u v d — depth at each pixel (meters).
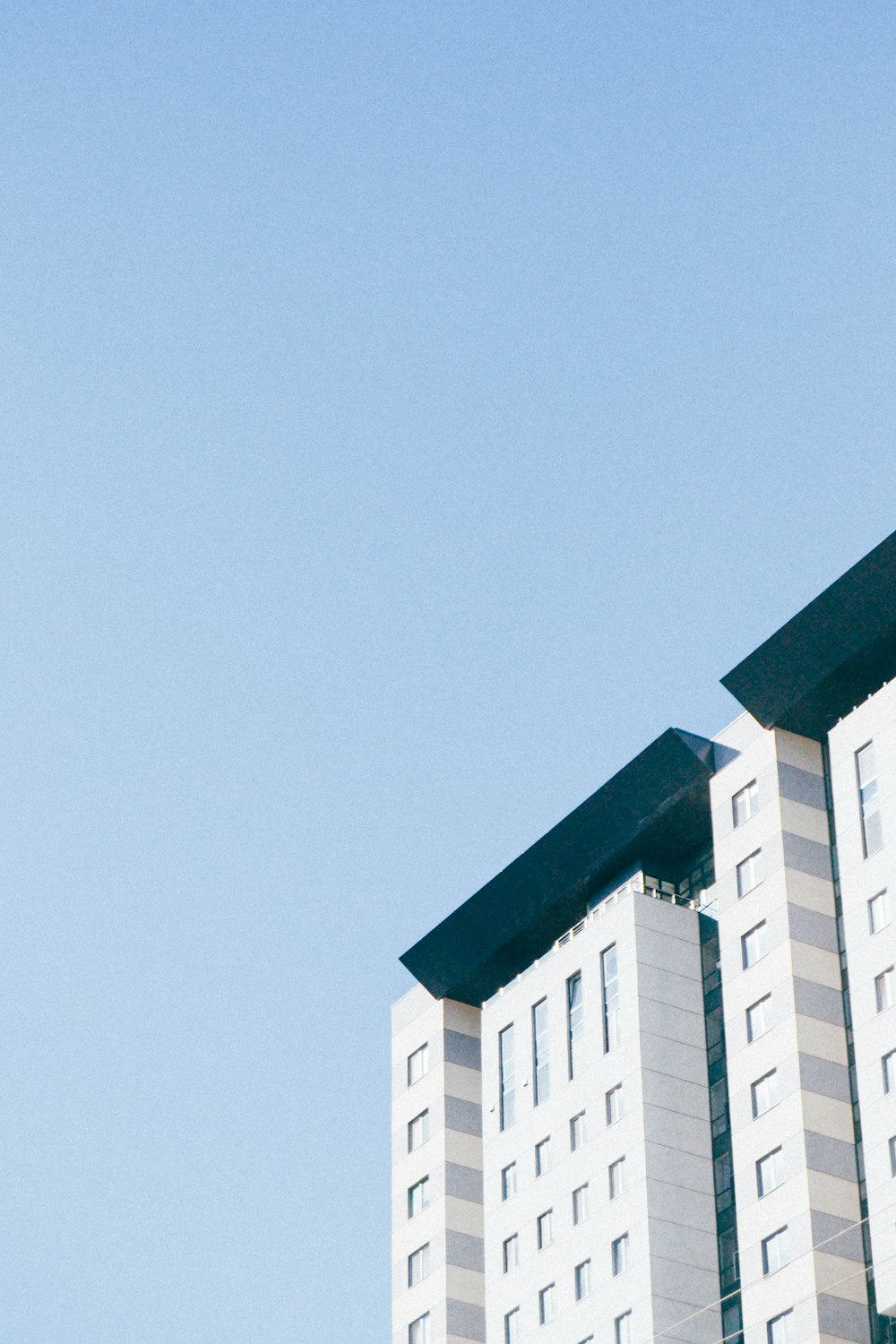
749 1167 93.75
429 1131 113.44
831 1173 91.12
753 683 100.12
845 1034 94.31
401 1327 109.56
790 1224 90.75
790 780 99.19
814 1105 92.25
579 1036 104.38
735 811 100.94
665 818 105.62
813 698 99.00
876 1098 89.00
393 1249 112.25
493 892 112.12
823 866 97.75
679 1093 100.19
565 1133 102.94
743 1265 92.31
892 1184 86.88
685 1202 97.62
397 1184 114.06
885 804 92.81
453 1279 108.19
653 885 107.94
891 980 90.31
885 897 91.75
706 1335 94.81
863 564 95.88
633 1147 98.94
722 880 100.19
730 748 103.69
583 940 106.12
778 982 95.31
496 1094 108.00
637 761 105.00
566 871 109.50
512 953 113.38
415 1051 116.75
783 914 96.19
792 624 98.25
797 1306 89.00
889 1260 86.00
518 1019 108.50
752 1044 95.75
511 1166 105.50
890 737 93.38
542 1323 100.19
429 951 115.38
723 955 98.75
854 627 96.69
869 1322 88.25
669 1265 95.81
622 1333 95.81
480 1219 110.44
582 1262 99.31
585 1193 100.62
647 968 102.62
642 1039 100.75
